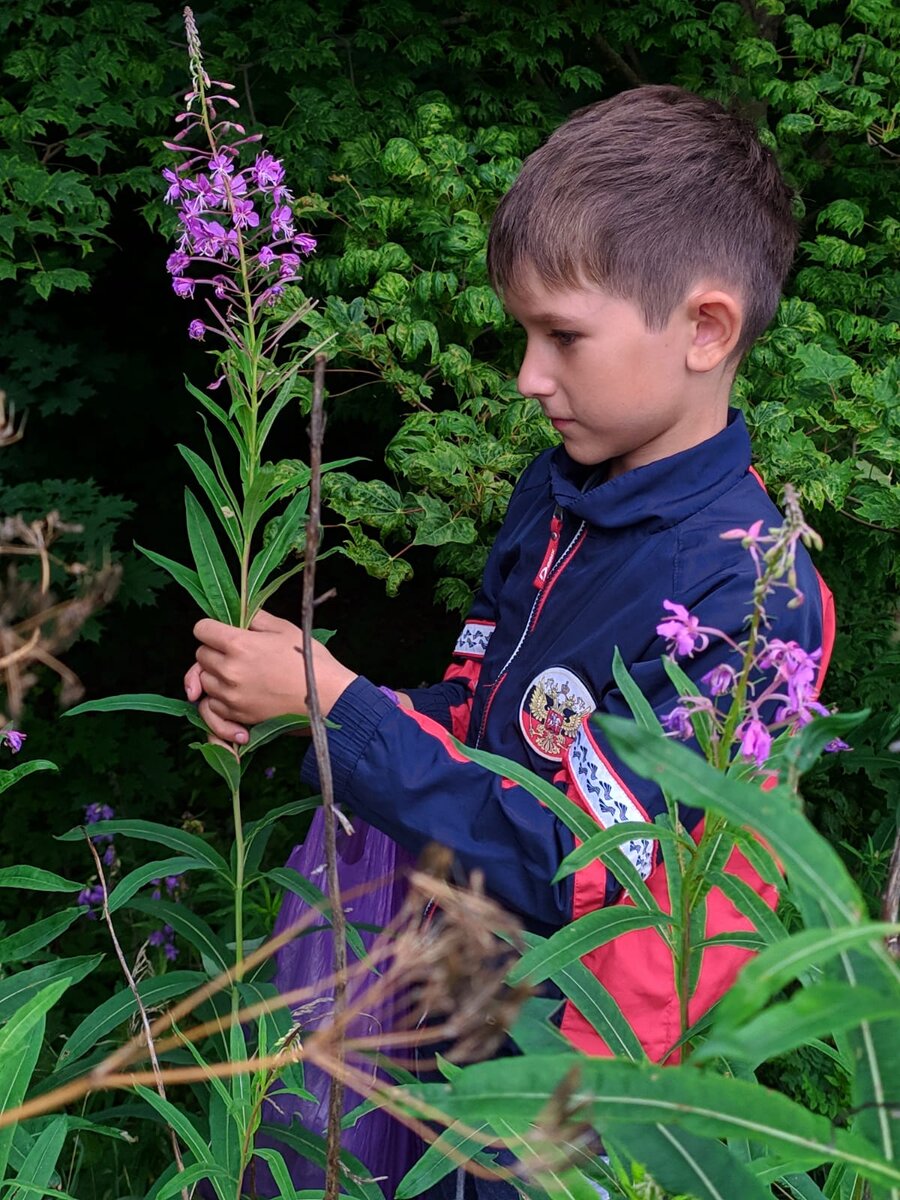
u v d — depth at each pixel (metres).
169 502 5.36
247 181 1.46
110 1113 1.68
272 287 1.43
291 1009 1.55
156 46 3.68
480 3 3.49
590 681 1.43
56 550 3.70
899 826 0.87
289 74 3.53
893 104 3.35
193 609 5.49
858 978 0.60
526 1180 0.96
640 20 3.52
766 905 0.96
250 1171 1.46
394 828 1.40
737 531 0.85
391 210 2.91
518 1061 0.60
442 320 2.95
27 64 3.44
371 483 2.60
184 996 1.71
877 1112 0.60
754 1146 1.03
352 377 3.44
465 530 2.56
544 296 1.42
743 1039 0.50
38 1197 0.99
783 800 0.59
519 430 2.63
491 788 1.36
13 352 4.02
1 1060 0.88
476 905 0.66
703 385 1.49
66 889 1.32
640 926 1.00
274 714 1.41
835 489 2.59
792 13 3.90
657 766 0.59
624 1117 0.59
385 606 5.55
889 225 3.23
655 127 1.46
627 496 1.46
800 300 2.97
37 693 4.55
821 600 1.49
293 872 1.52
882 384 2.76
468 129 3.27
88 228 3.30
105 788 4.17
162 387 5.10
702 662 1.33
